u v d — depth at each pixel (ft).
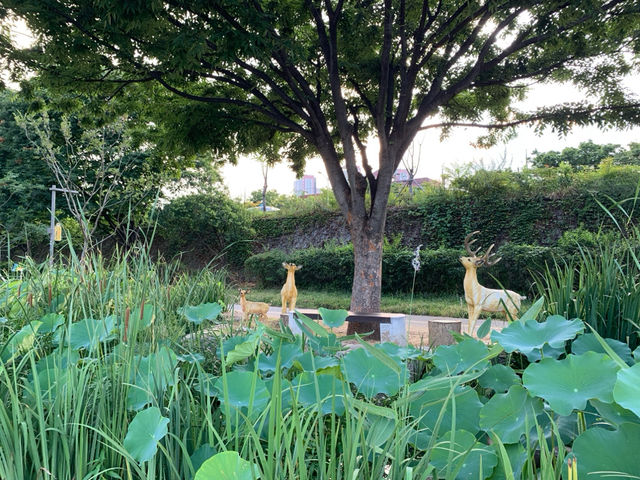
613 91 25.34
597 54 24.43
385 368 4.20
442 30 25.17
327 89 30.09
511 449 3.31
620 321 6.06
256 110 28.27
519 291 34.99
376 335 22.18
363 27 24.48
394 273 40.96
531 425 3.36
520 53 27.76
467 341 4.53
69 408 3.44
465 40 26.37
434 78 28.68
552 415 3.64
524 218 40.22
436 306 33.71
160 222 53.01
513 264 34.88
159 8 16.87
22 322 6.43
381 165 26.05
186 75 23.35
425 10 24.52
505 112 31.19
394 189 53.06
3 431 2.97
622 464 2.71
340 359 4.35
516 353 5.78
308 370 4.64
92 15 19.03
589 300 6.26
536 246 36.01
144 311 5.20
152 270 6.35
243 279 53.98
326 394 3.90
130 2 16.15
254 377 3.10
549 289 7.25
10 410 3.60
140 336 5.02
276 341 5.62
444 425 3.72
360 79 28.35
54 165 41.39
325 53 24.88
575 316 6.33
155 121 30.27
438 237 44.37
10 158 50.88
